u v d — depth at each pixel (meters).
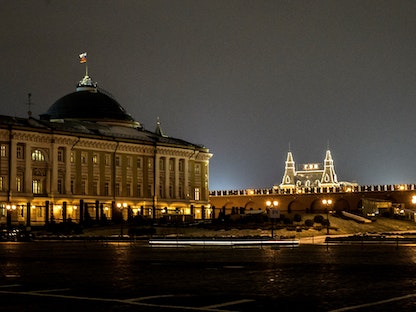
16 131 110.62
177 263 37.44
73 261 39.72
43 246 64.88
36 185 114.06
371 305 18.62
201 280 26.38
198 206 140.50
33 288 23.45
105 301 19.78
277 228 87.06
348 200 153.88
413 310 17.70
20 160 111.62
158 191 132.12
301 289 22.67
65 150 117.94
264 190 164.50
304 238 78.38
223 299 20.22
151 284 24.84
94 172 122.44
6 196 108.88
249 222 94.50
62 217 115.50
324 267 33.09
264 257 43.28
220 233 84.94
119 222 108.50
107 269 32.69
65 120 126.94
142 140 130.38
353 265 34.53
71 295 21.30
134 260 40.69
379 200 137.75
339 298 20.17
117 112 138.25
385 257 42.19
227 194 168.88
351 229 97.12
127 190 127.62
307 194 158.75
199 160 143.00
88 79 144.38
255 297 20.62
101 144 123.38
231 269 32.25
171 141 138.75
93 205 120.38
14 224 104.88
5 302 19.66
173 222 103.81
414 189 146.12
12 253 50.44
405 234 86.00
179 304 19.14
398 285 23.86
